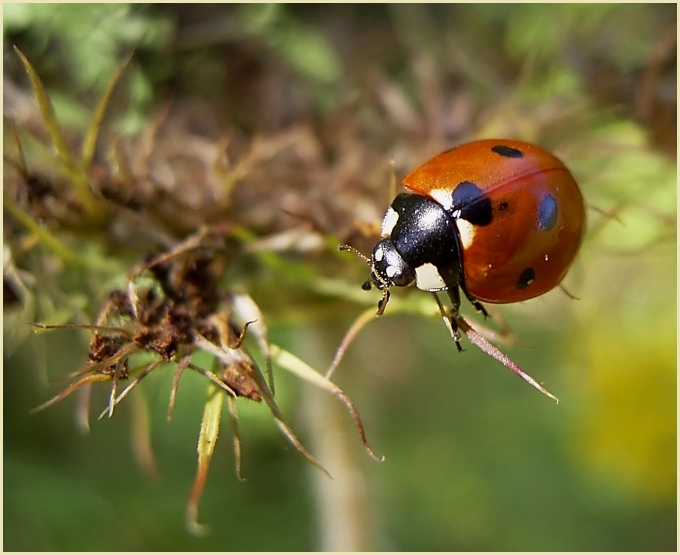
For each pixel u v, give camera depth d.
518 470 0.10
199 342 0.06
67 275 0.07
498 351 0.06
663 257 0.09
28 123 0.07
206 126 0.07
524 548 0.10
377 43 0.08
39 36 0.07
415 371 0.10
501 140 0.06
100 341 0.06
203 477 0.06
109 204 0.07
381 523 0.08
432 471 0.10
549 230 0.06
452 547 0.10
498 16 0.08
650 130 0.07
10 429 0.08
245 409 0.08
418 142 0.07
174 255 0.06
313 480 0.08
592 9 0.08
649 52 0.07
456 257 0.06
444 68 0.08
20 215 0.06
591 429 0.10
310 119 0.07
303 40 0.08
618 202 0.07
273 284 0.07
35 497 0.08
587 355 0.10
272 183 0.07
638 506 0.10
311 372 0.06
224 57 0.07
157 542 0.09
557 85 0.08
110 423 0.09
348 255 0.07
